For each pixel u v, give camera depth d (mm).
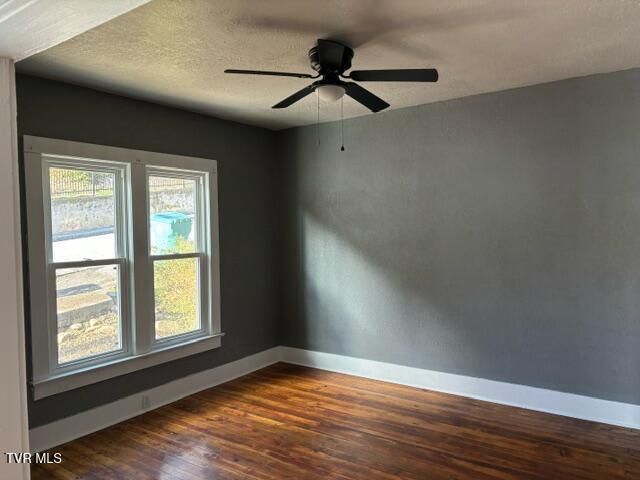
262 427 3320
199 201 4207
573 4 2148
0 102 872
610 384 3285
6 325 872
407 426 3299
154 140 3732
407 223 4137
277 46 2590
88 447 3043
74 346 3248
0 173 864
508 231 3648
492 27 2398
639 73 3119
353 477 2635
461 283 3881
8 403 878
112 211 3492
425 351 4082
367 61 2889
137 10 2117
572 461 2773
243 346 4590
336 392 4023
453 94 3717
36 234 2977
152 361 3693
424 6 2143
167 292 3908
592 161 3301
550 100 3434
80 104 3236
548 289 3498
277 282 4984
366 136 4340
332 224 4594
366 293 4402
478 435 3137
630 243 3188
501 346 3711
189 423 3404
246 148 4629
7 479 878
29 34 851
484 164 3736
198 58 2744
